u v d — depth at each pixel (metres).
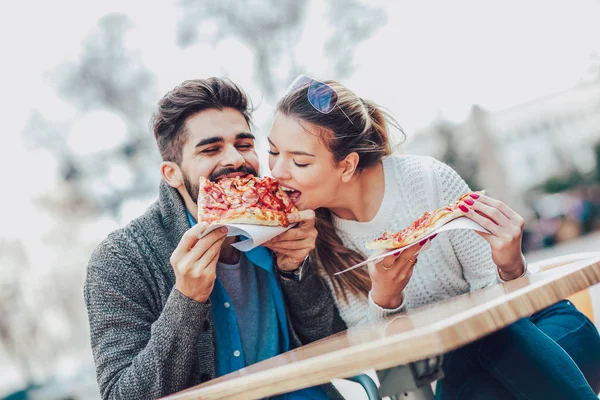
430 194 3.08
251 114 3.07
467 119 20.53
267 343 2.89
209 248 2.37
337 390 2.74
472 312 1.50
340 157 2.89
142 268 2.70
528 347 2.06
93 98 20.94
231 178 2.82
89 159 20.83
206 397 1.77
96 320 2.58
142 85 20.80
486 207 2.45
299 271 2.88
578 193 21.02
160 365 2.29
